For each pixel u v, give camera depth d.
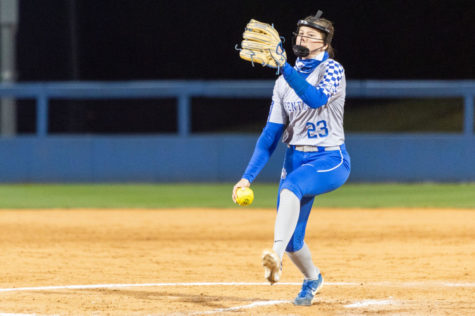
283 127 21.53
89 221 47.06
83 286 26.02
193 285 26.23
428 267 30.31
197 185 70.75
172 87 72.75
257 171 21.20
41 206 55.81
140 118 125.06
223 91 73.31
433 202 57.03
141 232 42.12
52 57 130.38
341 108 20.98
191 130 119.31
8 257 33.00
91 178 72.81
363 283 26.61
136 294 24.38
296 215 20.00
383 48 127.25
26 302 22.94
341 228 43.38
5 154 73.06
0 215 50.22
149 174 72.62
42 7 130.25
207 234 41.34
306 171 20.45
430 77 125.75
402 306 22.25
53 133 118.56
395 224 44.97
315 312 21.30
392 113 113.44
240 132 117.31
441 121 109.81
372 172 71.25
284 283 26.72
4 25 75.38
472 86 70.44
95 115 124.19
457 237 39.47
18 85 73.94
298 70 20.81
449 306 22.27
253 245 37.16
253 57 19.09
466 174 70.50
